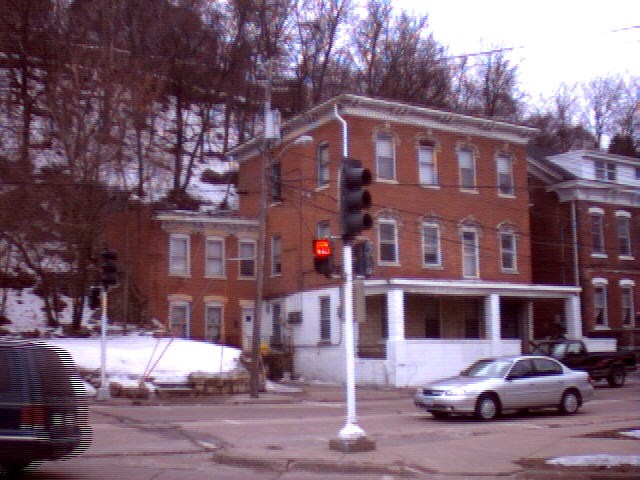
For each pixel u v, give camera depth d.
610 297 42.38
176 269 37.66
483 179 37.22
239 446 14.35
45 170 34.25
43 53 40.97
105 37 36.56
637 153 64.44
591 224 42.44
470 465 11.48
